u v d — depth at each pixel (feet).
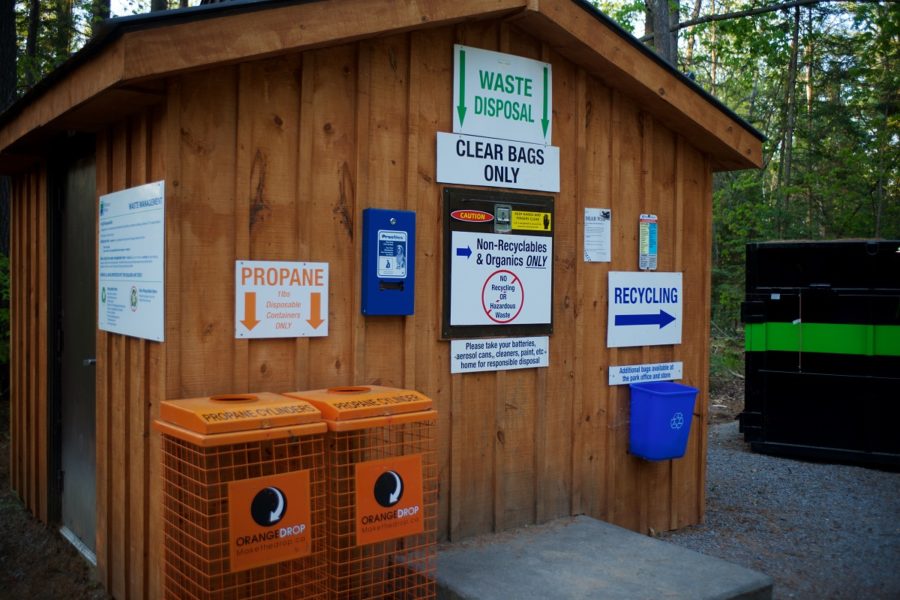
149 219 12.23
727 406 35.68
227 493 10.61
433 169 14.52
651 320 17.99
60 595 14.69
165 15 10.62
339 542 11.32
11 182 21.44
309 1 11.98
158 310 11.86
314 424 10.78
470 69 14.93
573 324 16.49
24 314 20.21
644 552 14.12
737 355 45.21
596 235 16.93
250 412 10.50
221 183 12.19
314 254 13.06
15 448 21.20
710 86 76.38
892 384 24.22
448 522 14.66
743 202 57.16
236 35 11.30
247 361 12.36
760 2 52.65
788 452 25.75
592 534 15.16
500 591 12.19
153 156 12.26
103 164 14.34
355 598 12.39
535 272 15.83
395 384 14.03
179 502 11.17
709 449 27.35
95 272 15.52
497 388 15.33
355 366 13.46
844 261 24.88
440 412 14.56
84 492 16.38
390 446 13.62
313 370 13.07
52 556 16.61
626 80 16.67
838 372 25.00
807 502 20.94
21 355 20.58
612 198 17.22
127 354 13.42
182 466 11.21
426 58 14.42
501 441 15.42
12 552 17.06
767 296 26.00
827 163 60.03
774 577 15.55
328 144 13.24
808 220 58.65
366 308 13.41
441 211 14.58
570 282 16.46
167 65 10.73
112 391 14.11
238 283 12.26
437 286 14.56
